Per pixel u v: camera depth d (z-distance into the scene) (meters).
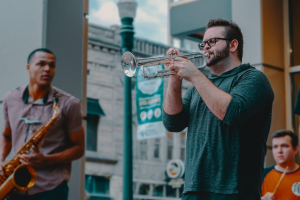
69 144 5.24
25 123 5.16
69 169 5.24
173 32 9.28
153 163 28.69
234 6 8.15
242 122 3.39
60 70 6.25
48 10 6.27
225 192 3.41
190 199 3.52
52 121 5.10
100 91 27.17
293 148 6.22
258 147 3.53
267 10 7.95
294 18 8.16
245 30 8.00
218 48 3.67
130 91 9.30
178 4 9.23
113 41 27.89
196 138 3.60
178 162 28.34
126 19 9.39
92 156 26.03
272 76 7.91
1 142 5.38
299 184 6.12
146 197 28.11
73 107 5.20
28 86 5.30
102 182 26.25
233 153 3.46
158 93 9.80
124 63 3.83
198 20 8.94
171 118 3.75
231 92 3.50
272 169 6.34
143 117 9.90
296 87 8.03
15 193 4.98
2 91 6.44
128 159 9.09
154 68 9.88
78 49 6.46
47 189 4.98
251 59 7.91
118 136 27.25
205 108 3.63
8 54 6.47
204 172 3.50
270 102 3.59
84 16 7.09
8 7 6.57
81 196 6.48
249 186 3.43
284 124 7.98
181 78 3.74
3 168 5.10
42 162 4.94
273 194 6.02
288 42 8.05
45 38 6.21
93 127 26.67
